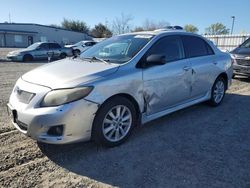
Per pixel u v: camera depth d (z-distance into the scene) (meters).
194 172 3.30
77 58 4.74
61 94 3.35
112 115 3.82
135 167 3.40
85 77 3.58
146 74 4.13
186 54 5.04
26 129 3.46
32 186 2.99
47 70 4.00
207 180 3.14
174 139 4.24
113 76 3.75
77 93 3.39
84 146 3.93
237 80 9.75
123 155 3.70
